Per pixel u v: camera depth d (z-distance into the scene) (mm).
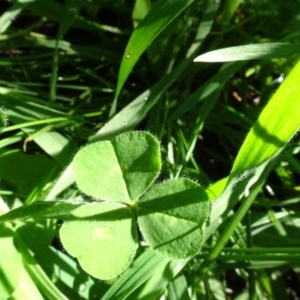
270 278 64
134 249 46
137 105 63
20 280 50
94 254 45
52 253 55
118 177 47
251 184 57
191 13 72
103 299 51
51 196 56
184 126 72
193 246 45
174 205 46
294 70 48
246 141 49
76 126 67
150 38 56
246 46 56
